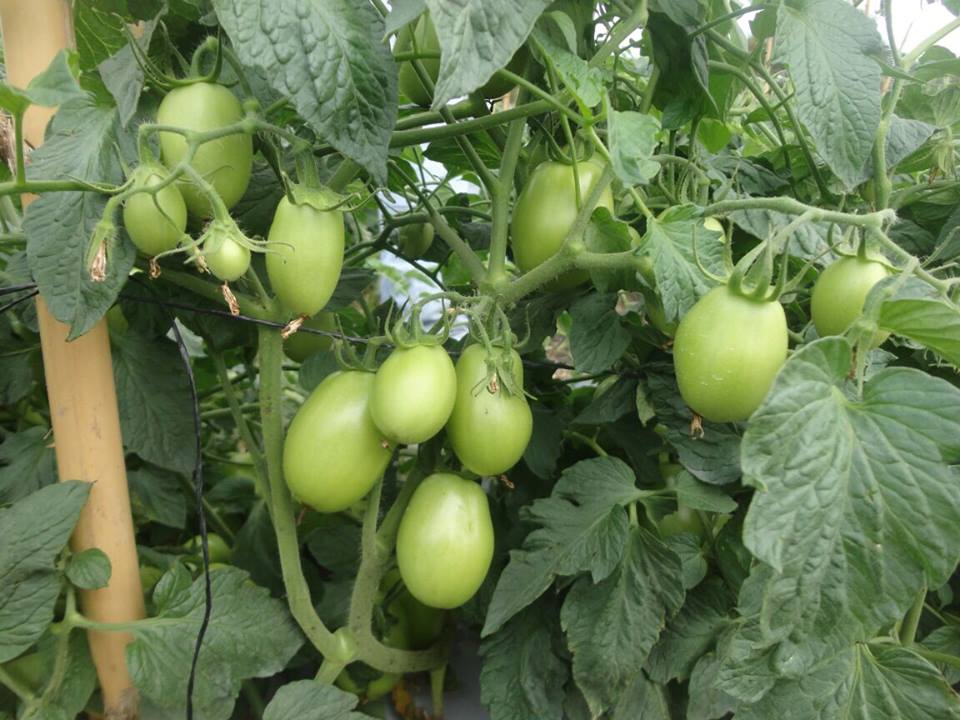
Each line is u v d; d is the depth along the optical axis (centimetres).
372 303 85
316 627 39
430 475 38
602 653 37
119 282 29
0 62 41
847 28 34
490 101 44
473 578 36
